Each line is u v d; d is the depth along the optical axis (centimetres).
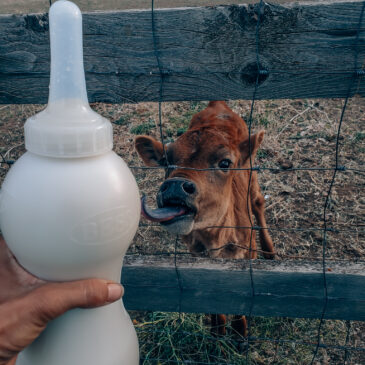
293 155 465
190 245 321
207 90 167
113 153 106
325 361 255
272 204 410
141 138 318
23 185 95
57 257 97
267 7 154
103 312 112
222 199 296
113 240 100
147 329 270
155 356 256
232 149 300
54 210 93
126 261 185
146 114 538
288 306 180
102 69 166
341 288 175
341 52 156
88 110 99
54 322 110
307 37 156
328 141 482
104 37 162
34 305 97
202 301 184
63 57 95
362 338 270
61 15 93
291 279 177
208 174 289
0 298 105
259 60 161
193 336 265
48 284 102
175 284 182
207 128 316
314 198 415
